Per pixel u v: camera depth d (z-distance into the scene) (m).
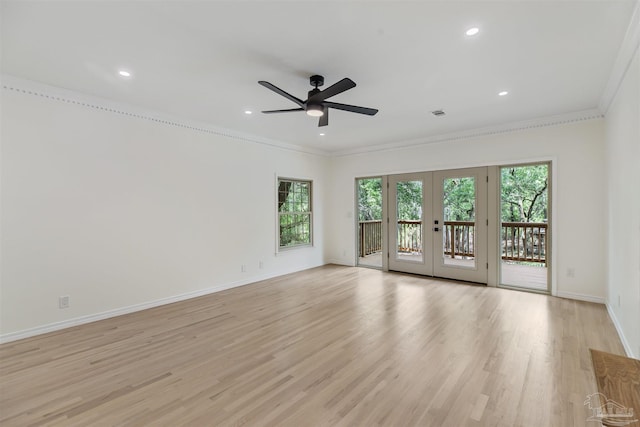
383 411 1.88
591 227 3.91
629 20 2.00
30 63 2.62
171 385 2.17
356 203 6.43
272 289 4.70
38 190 3.07
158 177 3.97
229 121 4.34
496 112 3.92
